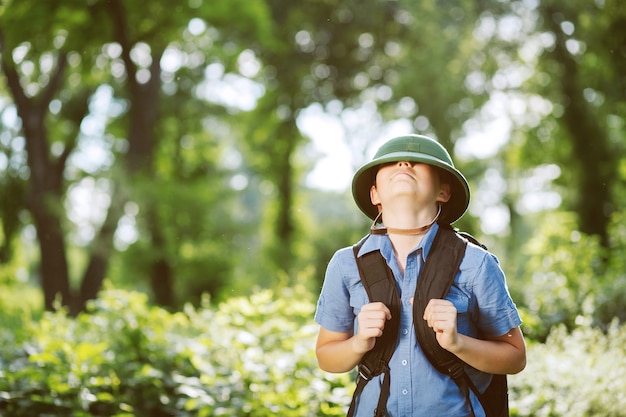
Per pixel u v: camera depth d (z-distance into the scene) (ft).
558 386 18.11
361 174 8.97
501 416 8.78
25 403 17.90
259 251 89.61
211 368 18.80
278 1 83.61
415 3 79.56
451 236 8.60
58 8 51.90
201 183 83.92
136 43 57.16
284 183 95.81
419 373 8.34
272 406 17.11
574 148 67.05
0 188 75.25
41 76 68.39
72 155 78.28
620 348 19.42
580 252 34.09
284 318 22.79
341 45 85.10
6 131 75.25
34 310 30.73
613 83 64.34
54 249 64.39
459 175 8.68
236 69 78.84
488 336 8.73
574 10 73.51
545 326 25.43
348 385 17.80
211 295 82.58
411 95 78.89
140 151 65.21
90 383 18.33
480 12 78.38
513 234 88.94
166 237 77.61
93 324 22.44
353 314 8.87
